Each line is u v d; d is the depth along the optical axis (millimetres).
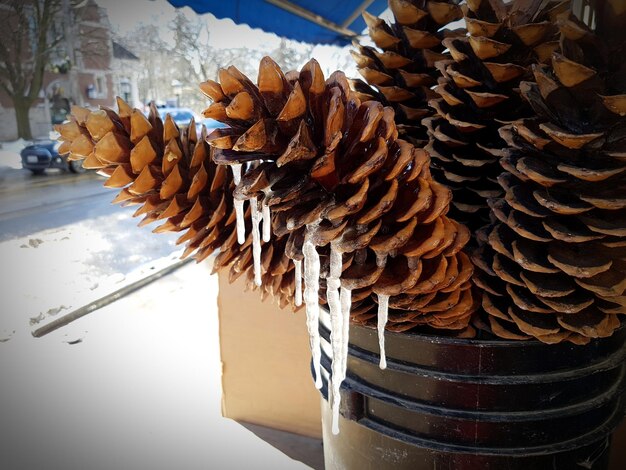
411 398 499
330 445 607
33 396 1561
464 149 537
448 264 443
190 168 491
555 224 426
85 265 3223
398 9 579
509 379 466
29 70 7836
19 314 2412
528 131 417
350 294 427
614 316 463
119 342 1904
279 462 1043
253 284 564
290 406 1123
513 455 472
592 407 484
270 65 359
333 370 456
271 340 1102
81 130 483
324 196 405
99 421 1352
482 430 477
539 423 475
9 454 1256
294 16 2145
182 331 1947
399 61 602
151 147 461
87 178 6113
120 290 2537
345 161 393
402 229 389
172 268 2932
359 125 390
